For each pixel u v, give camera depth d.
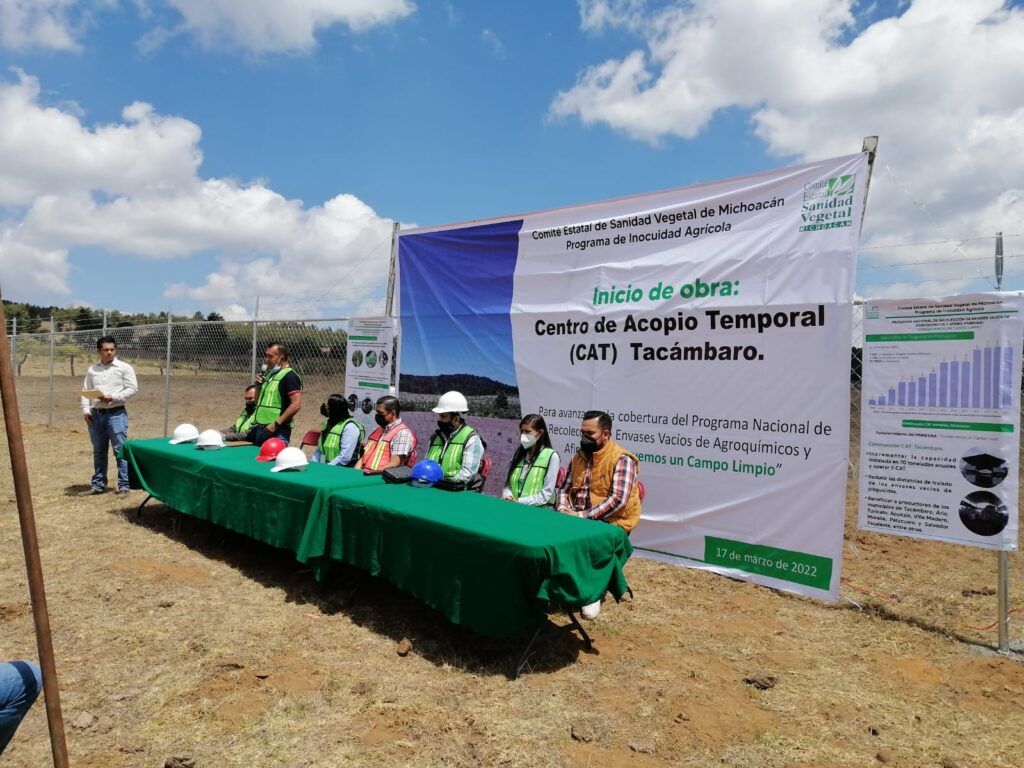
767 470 4.96
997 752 2.94
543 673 3.63
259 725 3.05
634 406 5.68
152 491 6.38
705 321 5.26
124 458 6.77
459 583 3.56
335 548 4.33
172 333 11.55
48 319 19.20
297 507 4.61
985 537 3.99
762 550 5.00
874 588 5.02
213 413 10.68
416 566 3.81
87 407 7.80
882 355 4.36
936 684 3.58
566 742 2.97
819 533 4.71
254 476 5.01
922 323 4.20
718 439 5.20
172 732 2.99
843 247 4.62
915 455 4.24
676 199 5.50
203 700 3.26
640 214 5.69
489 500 4.37
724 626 4.34
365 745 2.91
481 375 6.79
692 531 5.38
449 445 5.27
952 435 4.10
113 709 3.18
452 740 2.96
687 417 5.37
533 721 3.13
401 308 7.54
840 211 4.64
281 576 5.16
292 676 3.51
